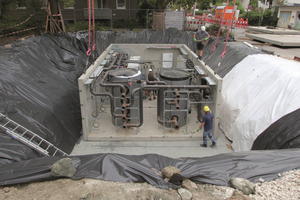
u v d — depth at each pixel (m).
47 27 18.38
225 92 10.86
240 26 24.14
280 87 8.38
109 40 19.89
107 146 8.99
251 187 4.91
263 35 21.08
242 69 11.21
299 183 4.97
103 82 8.99
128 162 5.80
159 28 23.23
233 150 8.84
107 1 25.14
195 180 5.31
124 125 9.04
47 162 5.71
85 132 9.20
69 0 18.44
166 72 10.24
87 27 21.70
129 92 9.54
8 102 7.58
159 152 8.69
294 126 6.71
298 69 8.97
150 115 11.21
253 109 8.64
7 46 12.01
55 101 9.39
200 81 11.27
